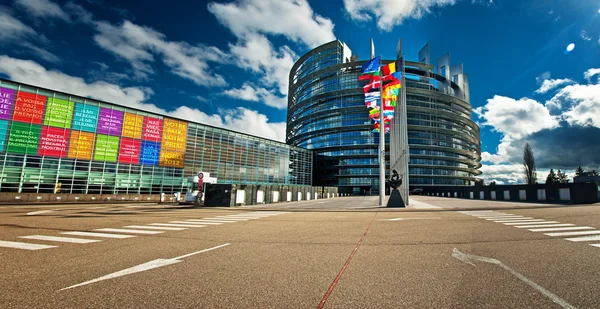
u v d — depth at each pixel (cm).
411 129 9081
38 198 3073
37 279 426
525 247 644
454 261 528
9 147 3038
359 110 9019
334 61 9744
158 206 2578
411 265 502
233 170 5269
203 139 4781
